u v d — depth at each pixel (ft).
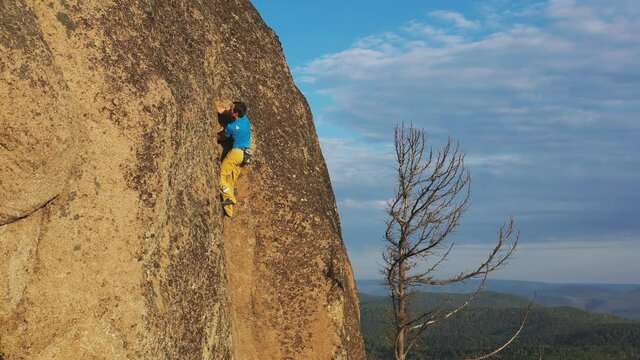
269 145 41.91
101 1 28.68
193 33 35.70
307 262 41.73
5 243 24.38
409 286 61.46
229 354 33.99
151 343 27.55
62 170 25.38
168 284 29.17
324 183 46.19
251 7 45.93
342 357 42.24
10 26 24.04
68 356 25.50
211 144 35.91
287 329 40.50
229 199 37.52
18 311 24.94
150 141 28.37
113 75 27.76
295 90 46.09
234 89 40.75
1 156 23.57
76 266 25.95
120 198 27.22
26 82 23.95
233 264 39.27
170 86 30.32
